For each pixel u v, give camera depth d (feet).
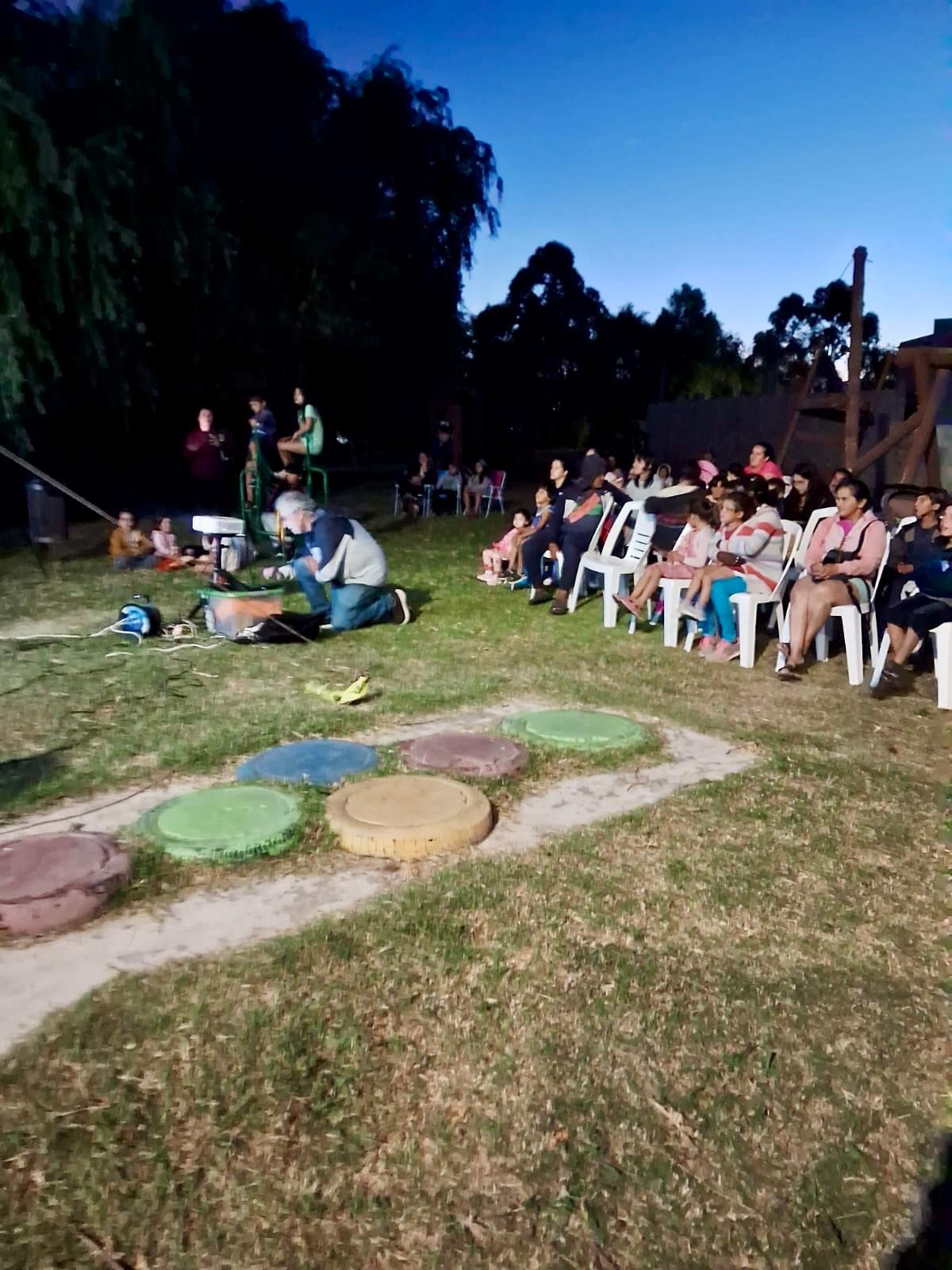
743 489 25.31
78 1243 6.91
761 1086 8.57
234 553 35.04
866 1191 7.64
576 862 12.43
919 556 22.39
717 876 12.21
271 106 63.00
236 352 58.13
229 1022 9.03
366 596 26.12
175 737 16.97
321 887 11.75
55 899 10.68
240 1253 6.90
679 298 109.19
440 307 79.46
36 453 53.11
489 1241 7.06
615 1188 7.52
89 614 27.96
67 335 42.04
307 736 17.21
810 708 19.67
